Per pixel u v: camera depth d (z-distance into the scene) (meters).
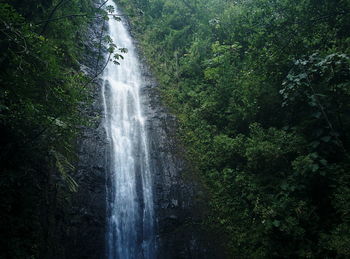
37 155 6.51
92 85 11.12
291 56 7.51
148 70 14.10
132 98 11.98
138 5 18.53
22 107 5.00
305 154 6.58
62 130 5.98
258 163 7.34
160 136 10.55
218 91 10.26
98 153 8.84
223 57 10.85
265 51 7.82
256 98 8.33
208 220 8.15
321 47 7.71
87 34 13.63
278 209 6.37
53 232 6.43
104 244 7.18
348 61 6.24
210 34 13.19
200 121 10.90
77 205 7.24
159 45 15.56
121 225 7.93
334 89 6.54
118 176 8.78
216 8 15.16
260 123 8.45
